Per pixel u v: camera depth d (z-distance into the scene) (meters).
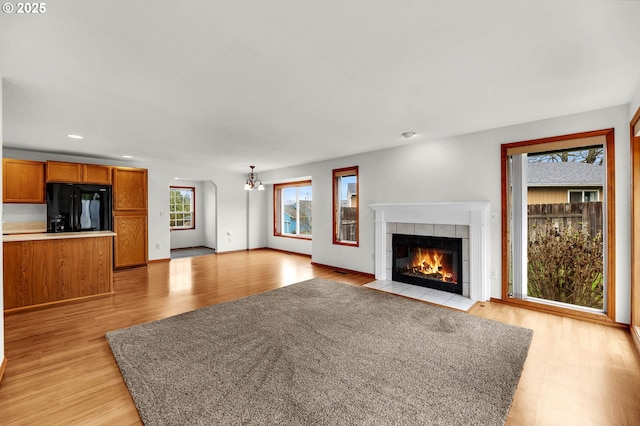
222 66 2.06
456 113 3.12
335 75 2.21
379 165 5.00
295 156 5.60
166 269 5.85
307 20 1.55
